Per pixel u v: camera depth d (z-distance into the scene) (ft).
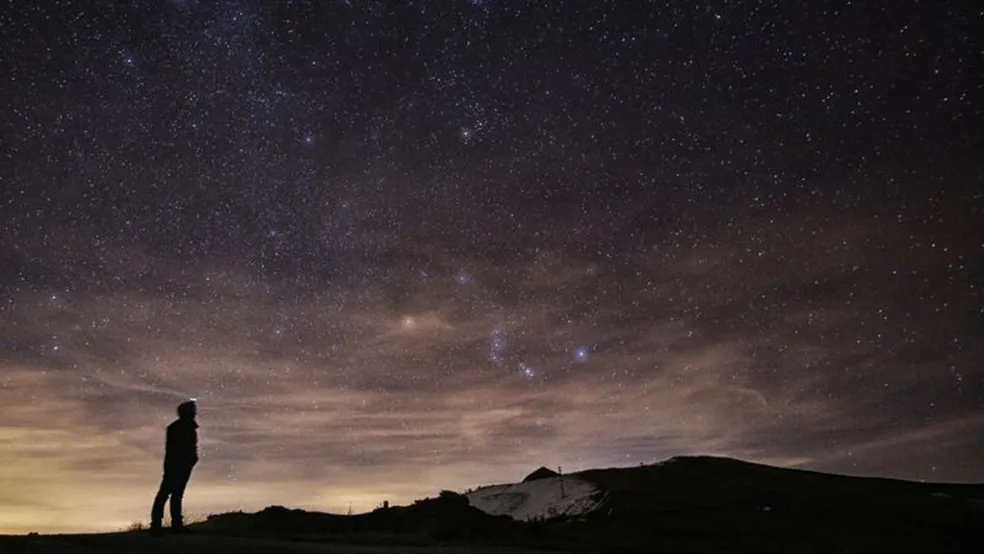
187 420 31.94
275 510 36.22
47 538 27.71
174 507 30.94
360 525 34.53
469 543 30.25
